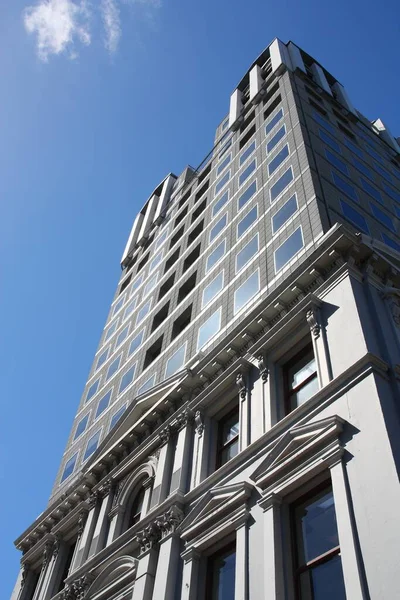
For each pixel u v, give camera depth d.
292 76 42.94
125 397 34.19
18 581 30.16
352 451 14.11
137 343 37.69
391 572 11.27
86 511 27.00
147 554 19.23
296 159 31.34
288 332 20.12
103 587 21.16
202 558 17.45
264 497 15.64
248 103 47.31
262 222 29.86
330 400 15.91
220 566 16.83
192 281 35.03
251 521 15.92
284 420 17.12
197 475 20.22
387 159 40.31
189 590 16.45
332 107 42.78
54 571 26.98
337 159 32.94
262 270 26.23
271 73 46.47
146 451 24.62
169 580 17.34
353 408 15.05
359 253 19.81
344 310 18.17
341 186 29.39
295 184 29.34
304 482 15.09
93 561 22.81
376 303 18.27
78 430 38.94
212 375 23.34
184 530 18.45
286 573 13.83
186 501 19.66
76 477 33.09
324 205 25.84
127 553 21.12
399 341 17.03
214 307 28.84
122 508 24.09
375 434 13.86
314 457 14.96
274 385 19.47
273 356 20.42
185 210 46.88
